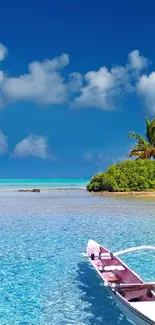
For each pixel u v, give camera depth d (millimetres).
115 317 9820
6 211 31562
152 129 56844
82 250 17297
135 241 19141
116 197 43938
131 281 11070
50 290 12008
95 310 10320
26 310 10469
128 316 9047
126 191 49781
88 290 11945
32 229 22719
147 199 41000
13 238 20156
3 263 15180
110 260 13125
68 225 23984
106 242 18969
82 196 46406
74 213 29641
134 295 9938
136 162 51438
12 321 9797
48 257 16078
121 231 21797
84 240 19469
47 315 10117
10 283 12727
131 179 49875
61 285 12500
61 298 11336
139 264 15000
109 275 11992
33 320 9828
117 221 25375
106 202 38000
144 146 56469
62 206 34844
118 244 18500
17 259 15797
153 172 50250
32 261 15445
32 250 17375
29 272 13930
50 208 33375
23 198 45219
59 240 19531
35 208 33594
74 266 14695
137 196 45156
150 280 13000
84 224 24297
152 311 8773
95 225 23859
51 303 10945
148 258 15867
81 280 12977
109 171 51938
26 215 28891
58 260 15586
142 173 50000
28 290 12000
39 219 26703
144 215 28078
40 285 12461
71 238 20031
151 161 51531
